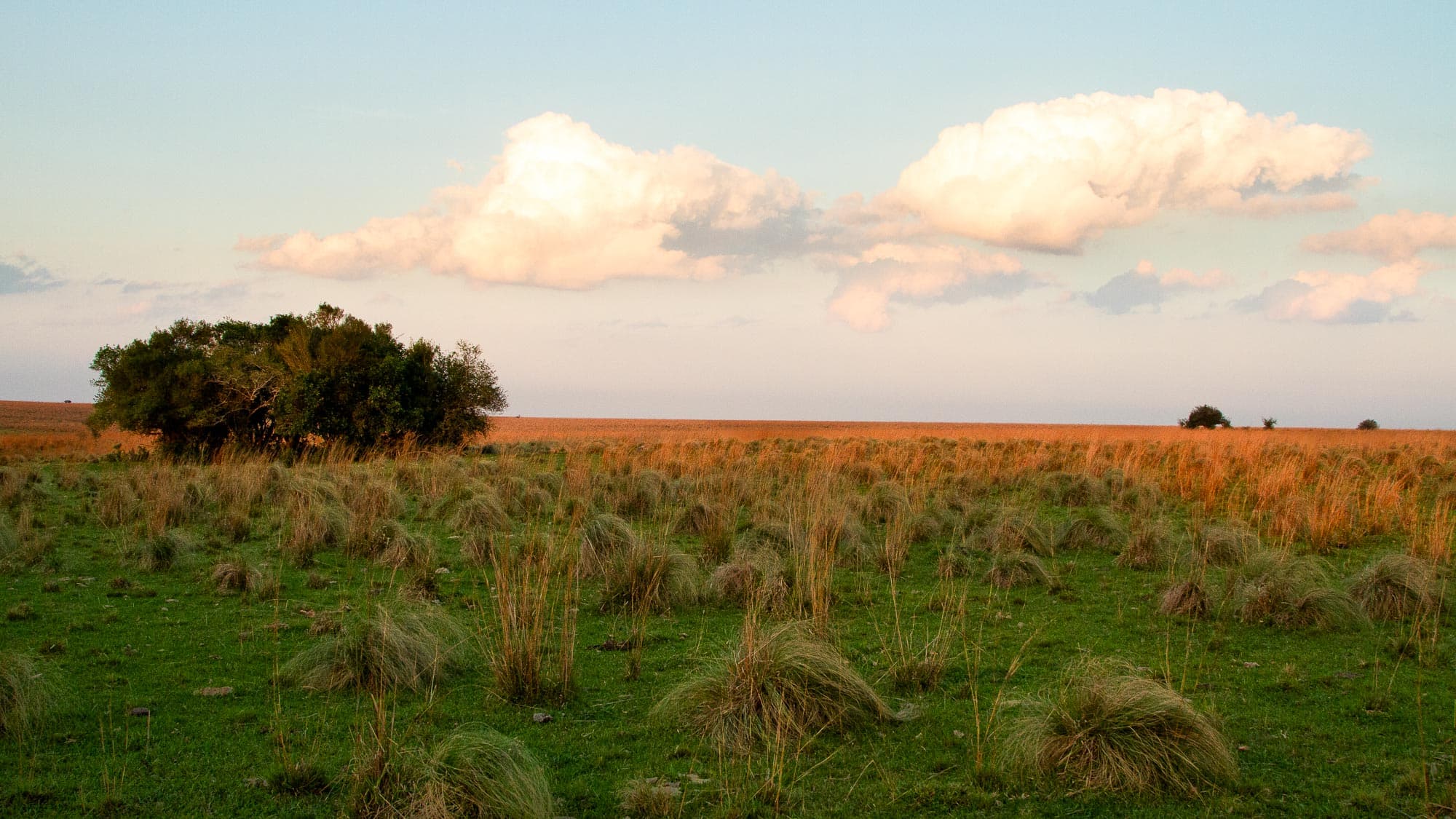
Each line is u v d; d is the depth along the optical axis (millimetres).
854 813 4949
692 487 17609
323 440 31297
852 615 9414
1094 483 18016
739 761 5641
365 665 6938
